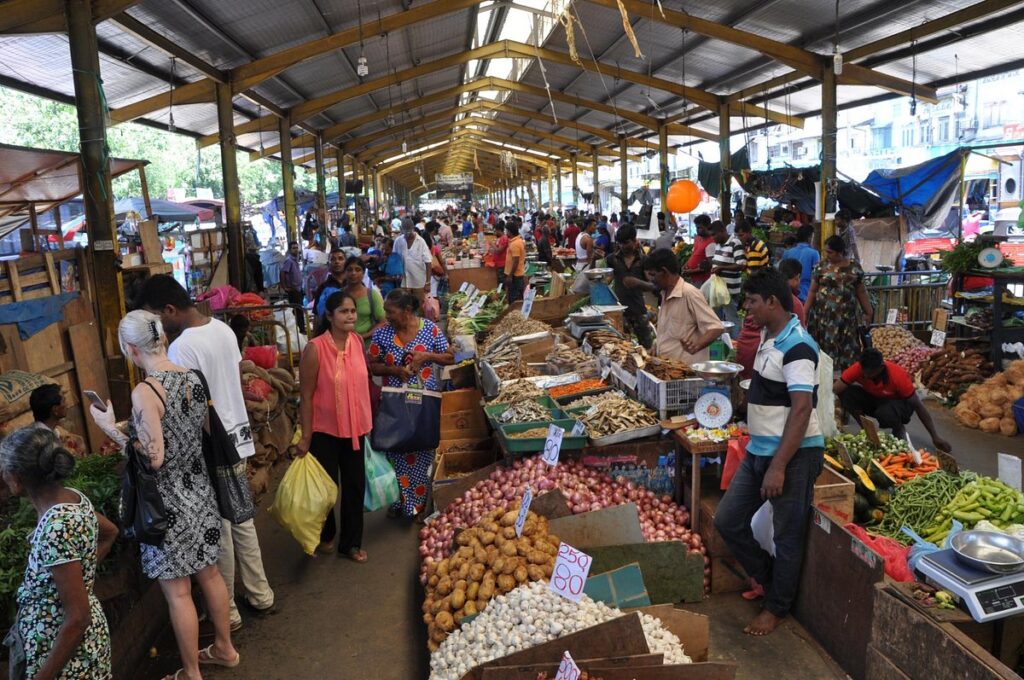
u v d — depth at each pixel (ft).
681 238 63.31
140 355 10.40
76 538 8.19
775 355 11.77
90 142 22.58
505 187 225.56
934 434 17.80
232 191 41.04
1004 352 26.30
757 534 13.30
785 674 11.27
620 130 92.22
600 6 41.29
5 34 21.76
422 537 15.05
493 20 50.24
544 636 10.01
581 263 49.78
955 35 36.04
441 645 10.69
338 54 44.21
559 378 19.89
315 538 14.52
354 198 100.12
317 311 24.80
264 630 13.30
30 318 18.52
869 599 10.65
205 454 11.02
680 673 9.32
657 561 12.97
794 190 50.62
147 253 26.73
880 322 33.24
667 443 15.26
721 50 46.91
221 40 33.55
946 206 43.57
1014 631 9.42
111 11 22.44
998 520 12.37
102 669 8.85
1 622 10.71
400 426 16.34
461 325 32.78
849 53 39.96
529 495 12.06
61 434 15.47
